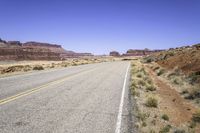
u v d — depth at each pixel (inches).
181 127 341.7
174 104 493.4
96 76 871.1
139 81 702.5
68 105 370.0
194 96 545.6
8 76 829.2
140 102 444.5
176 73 918.4
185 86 677.9
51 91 500.1
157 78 942.4
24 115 303.9
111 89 558.6
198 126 358.3
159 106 449.7
